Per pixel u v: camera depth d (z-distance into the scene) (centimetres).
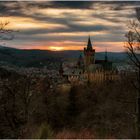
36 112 2542
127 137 1062
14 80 2278
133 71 2170
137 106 1902
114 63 14488
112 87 6238
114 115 3066
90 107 6425
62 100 6806
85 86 9506
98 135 1119
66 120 5459
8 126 1888
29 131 1223
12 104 2153
